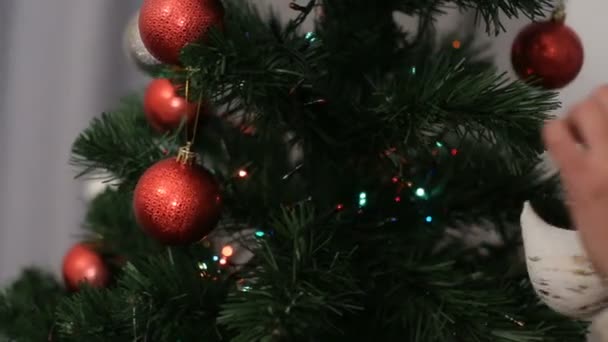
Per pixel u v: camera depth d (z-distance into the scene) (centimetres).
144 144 95
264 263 78
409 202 90
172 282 82
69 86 133
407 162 89
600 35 104
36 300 101
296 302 73
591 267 70
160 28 76
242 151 97
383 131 83
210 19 76
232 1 94
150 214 78
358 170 89
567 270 71
